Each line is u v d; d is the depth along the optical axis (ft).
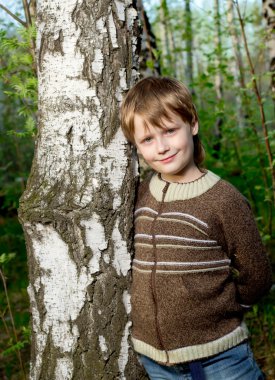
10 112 14.06
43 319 5.98
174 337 5.50
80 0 5.46
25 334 7.50
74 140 5.63
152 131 5.42
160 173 6.02
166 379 5.84
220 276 5.60
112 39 5.57
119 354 5.91
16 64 7.26
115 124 5.68
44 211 5.65
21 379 9.80
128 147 5.81
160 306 5.51
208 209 5.48
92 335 5.82
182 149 5.48
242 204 5.61
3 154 16.69
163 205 5.68
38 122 5.92
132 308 5.84
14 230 18.71
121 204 5.79
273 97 10.11
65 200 5.64
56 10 5.54
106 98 5.62
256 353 10.00
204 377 5.55
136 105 5.42
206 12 12.38
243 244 5.60
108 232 5.74
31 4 7.64
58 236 5.71
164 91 5.42
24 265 16.42
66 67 5.57
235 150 14.26
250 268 5.75
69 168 5.65
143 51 11.86
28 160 17.42
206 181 5.64
